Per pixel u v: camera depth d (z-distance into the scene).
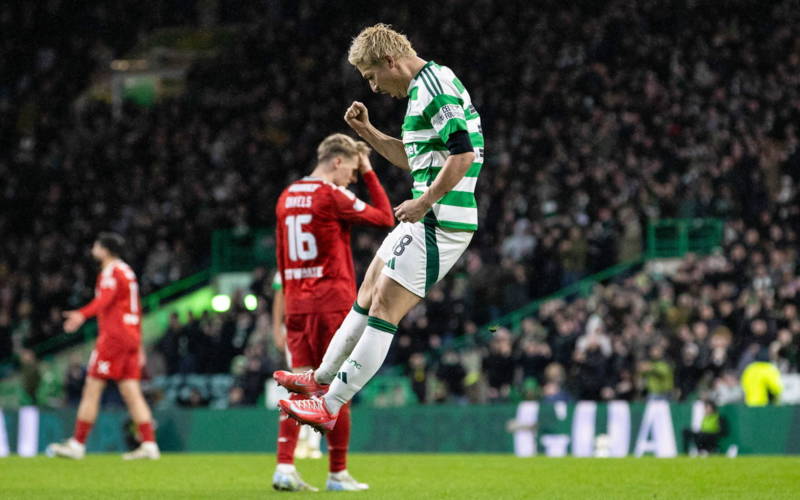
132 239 48.25
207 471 16.12
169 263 46.97
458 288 38.81
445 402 32.97
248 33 59.84
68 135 55.16
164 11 65.38
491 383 32.69
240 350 37.75
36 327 44.81
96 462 18.58
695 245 39.75
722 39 47.69
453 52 51.81
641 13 49.94
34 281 46.88
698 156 42.00
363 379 10.39
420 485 13.16
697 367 29.64
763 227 37.72
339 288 12.87
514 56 50.72
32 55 61.72
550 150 44.88
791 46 46.78
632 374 30.83
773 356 29.52
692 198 40.16
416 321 36.97
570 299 38.59
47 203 51.19
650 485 12.72
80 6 63.53
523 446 26.03
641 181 41.41
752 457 18.92
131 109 54.91
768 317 30.67
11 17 62.38
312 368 12.98
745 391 27.97
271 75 55.09
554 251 39.03
